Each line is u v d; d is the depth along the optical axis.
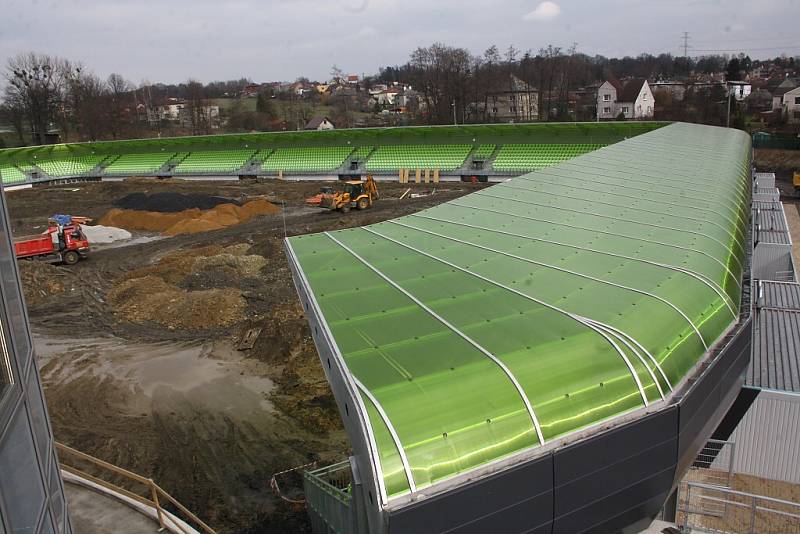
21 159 86.38
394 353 10.91
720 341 13.15
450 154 74.00
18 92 119.00
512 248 17.86
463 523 8.36
